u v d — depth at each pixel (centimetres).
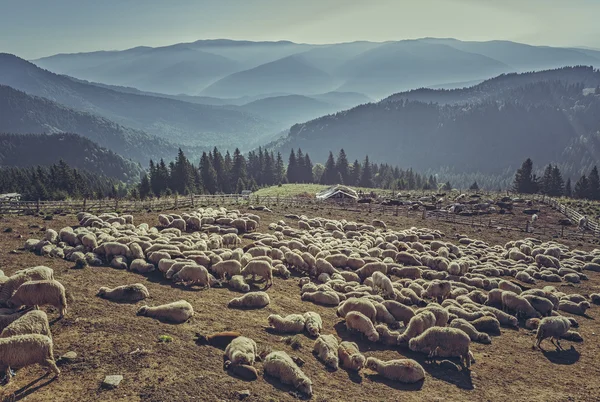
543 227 4912
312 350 1527
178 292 1950
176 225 3378
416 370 1413
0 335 1219
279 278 2441
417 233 4181
